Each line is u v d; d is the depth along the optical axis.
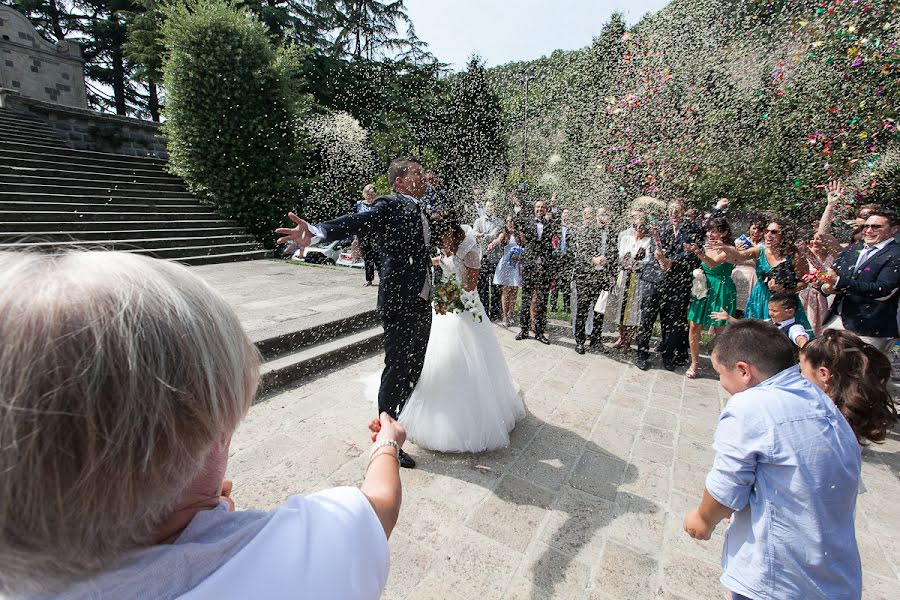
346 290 5.93
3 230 6.87
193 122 9.70
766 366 1.28
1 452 0.32
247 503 2.19
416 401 2.70
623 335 4.73
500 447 2.80
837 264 3.34
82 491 0.34
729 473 1.19
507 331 5.45
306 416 3.05
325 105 9.36
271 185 9.81
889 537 2.18
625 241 4.07
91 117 12.08
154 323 0.38
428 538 2.04
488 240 4.41
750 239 3.41
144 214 9.04
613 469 2.64
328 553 0.49
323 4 8.77
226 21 9.55
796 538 1.12
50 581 0.37
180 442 0.39
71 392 0.32
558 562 1.93
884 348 3.35
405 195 2.26
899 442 3.11
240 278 6.75
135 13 18.59
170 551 0.42
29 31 15.81
